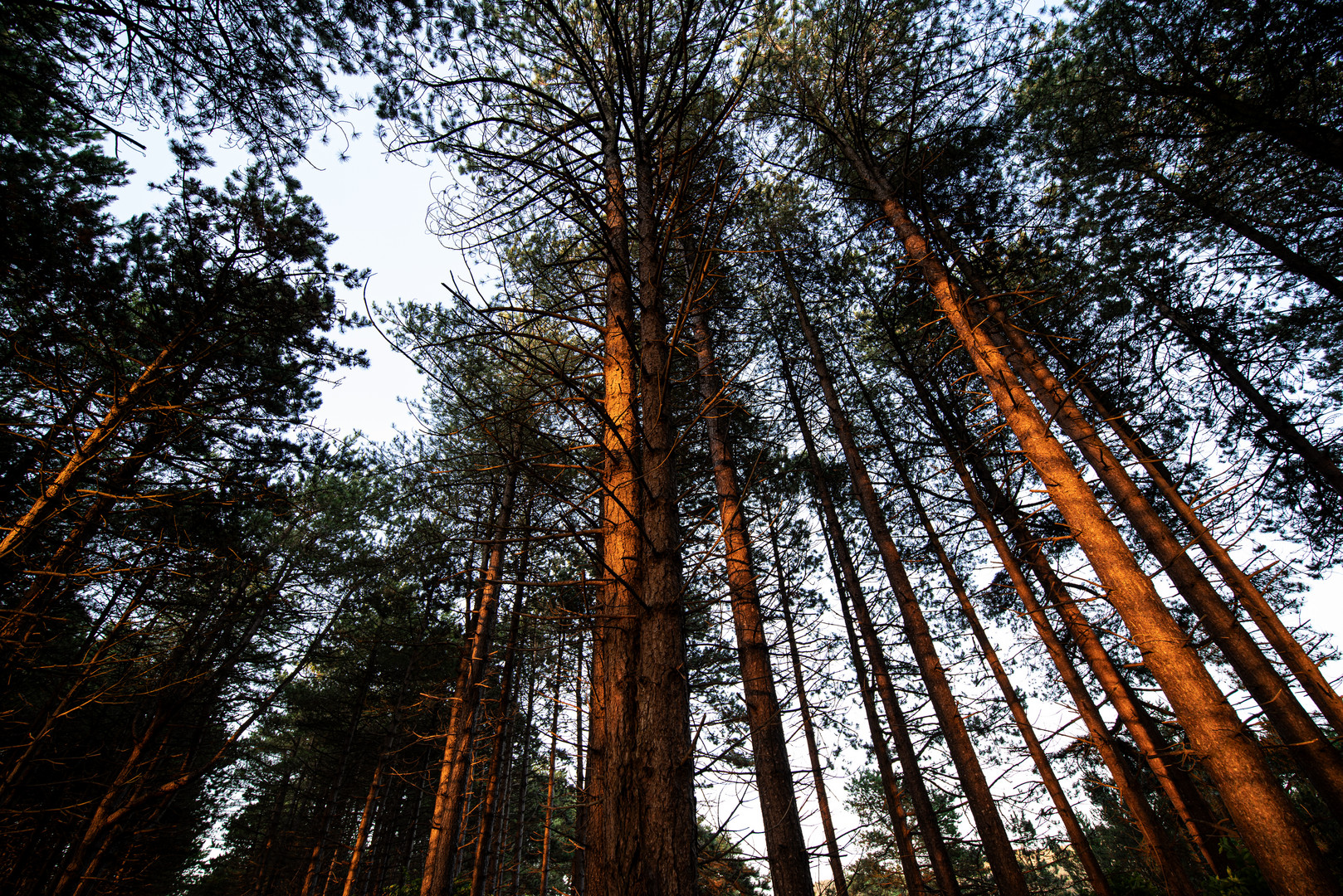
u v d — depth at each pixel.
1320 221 7.45
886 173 8.07
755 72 7.98
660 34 4.92
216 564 7.65
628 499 3.10
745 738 2.59
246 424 8.26
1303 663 5.55
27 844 8.07
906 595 7.65
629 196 4.65
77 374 6.38
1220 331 8.37
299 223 8.62
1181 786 7.17
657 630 2.55
